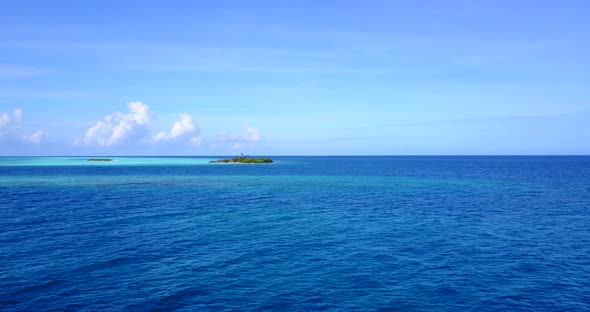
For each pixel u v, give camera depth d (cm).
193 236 2447
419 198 4459
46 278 1648
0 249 2098
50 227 2698
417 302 1446
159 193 4947
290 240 2350
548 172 9831
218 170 11562
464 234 2528
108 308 1365
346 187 5891
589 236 2473
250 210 3538
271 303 1424
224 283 1616
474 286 1602
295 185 6253
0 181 6800
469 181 7025
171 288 1555
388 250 2127
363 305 1416
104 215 3212
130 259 1934
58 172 9956
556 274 1745
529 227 2756
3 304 1382
